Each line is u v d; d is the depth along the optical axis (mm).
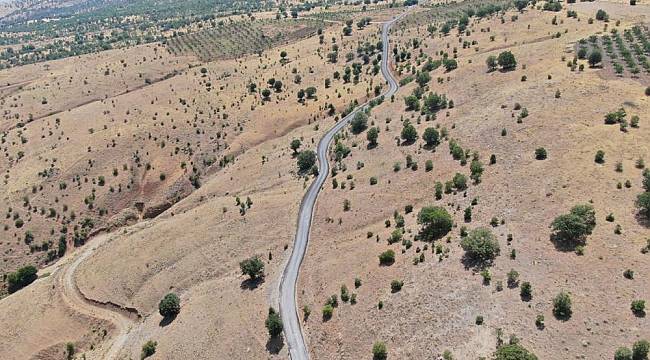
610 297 80125
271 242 135250
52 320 132250
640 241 88500
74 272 148625
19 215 176750
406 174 138625
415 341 85250
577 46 176000
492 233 100938
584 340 74750
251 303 113812
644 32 179125
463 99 167500
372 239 118688
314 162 167125
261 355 99188
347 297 102375
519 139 129750
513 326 79938
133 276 138875
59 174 190375
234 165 192750
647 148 111375
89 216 180250
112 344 122250
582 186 104812
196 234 147125
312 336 99250
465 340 80688
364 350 89562
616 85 139500
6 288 158125
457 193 120688
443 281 93875
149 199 190625
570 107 134875
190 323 113938
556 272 87125
